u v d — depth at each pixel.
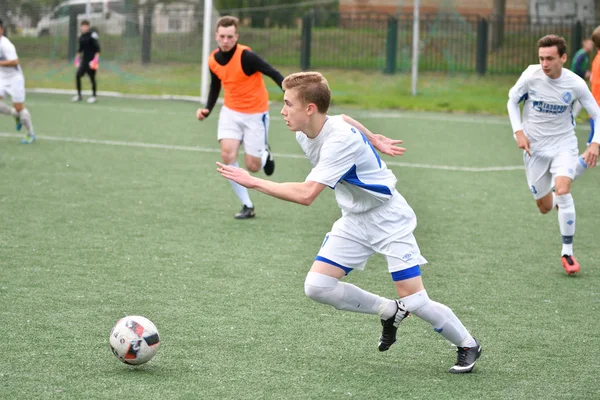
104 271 15.42
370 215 10.62
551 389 10.33
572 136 17.25
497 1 71.06
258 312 13.29
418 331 12.64
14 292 13.87
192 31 68.75
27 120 31.72
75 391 9.76
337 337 12.20
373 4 80.75
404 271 10.59
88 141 33.31
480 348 10.94
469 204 23.23
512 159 32.31
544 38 16.53
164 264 16.09
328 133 10.33
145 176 26.00
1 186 23.36
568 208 16.25
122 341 10.30
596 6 72.75
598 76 18.94
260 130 20.81
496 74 64.94
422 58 68.31
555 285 15.51
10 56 30.81
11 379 10.09
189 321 12.70
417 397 9.95
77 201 21.83
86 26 49.75
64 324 12.33
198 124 40.94
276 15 77.31
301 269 16.08
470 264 16.88
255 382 10.29
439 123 44.72
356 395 9.96
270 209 22.00
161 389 9.93
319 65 68.06
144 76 63.88
